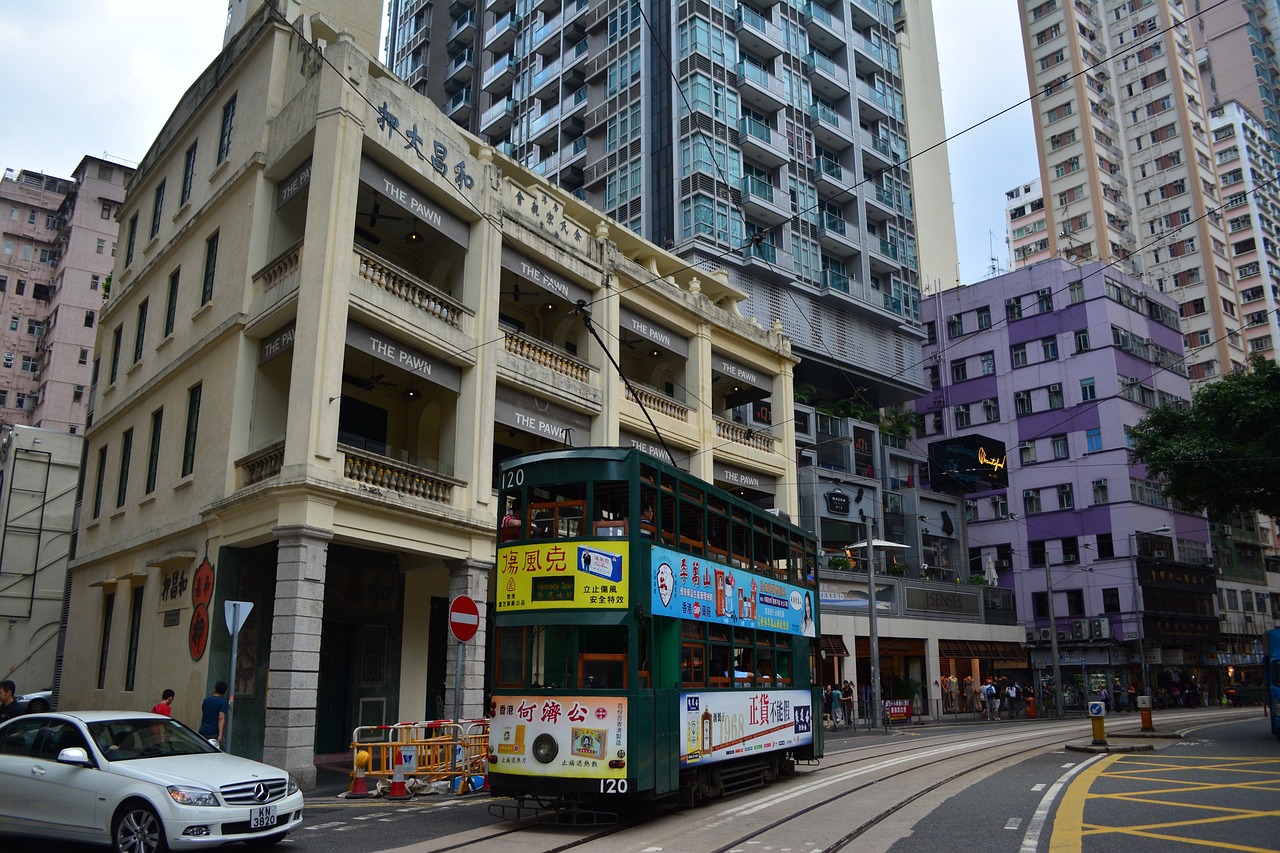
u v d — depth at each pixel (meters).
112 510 23.08
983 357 59.22
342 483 16.41
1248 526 64.88
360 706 19.67
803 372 45.72
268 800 9.31
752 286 41.59
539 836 10.53
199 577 17.91
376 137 18.23
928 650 40.34
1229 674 57.25
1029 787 13.75
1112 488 52.53
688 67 42.12
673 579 12.24
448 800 13.85
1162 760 17.19
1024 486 56.06
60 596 35.12
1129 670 50.00
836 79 48.78
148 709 18.72
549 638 11.58
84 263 60.97
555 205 23.75
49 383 58.44
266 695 17.56
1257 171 78.81
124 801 8.88
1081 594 52.56
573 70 50.25
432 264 21.61
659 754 11.40
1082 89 74.75
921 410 61.09
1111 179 74.81
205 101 22.42
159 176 25.05
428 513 18.08
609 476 11.75
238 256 19.31
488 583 19.77
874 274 49.25
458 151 20.47
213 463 18.42
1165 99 75.50
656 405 26.61
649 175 43.03
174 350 21.55
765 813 12.01
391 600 20.61
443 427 20.44
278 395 18.88
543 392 22.20
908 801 12.69
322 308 16.67
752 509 15.17
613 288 25.05
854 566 39.00
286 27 20.03
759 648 15.18
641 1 46.00
